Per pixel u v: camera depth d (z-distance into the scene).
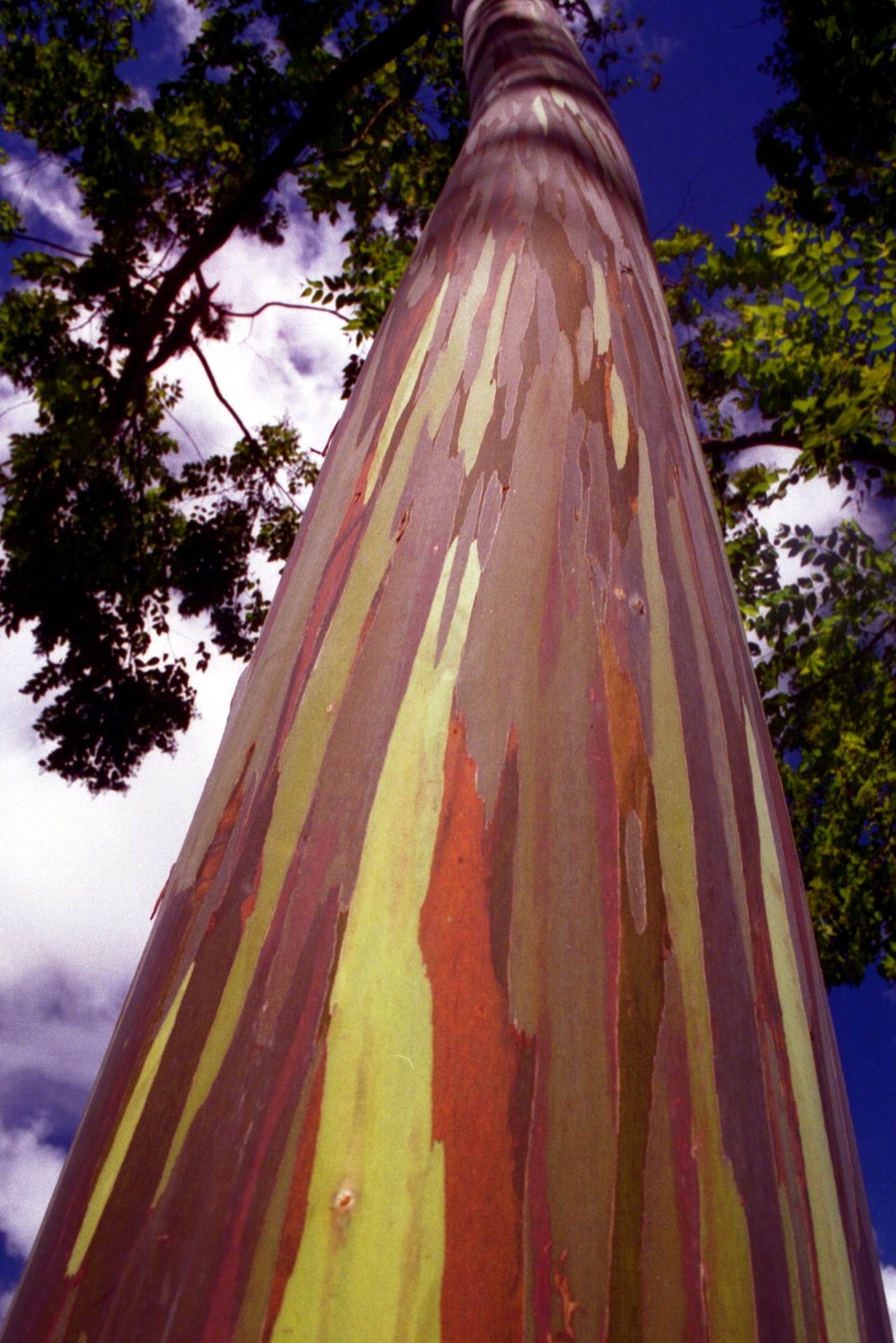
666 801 0.83
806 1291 0.63
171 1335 0.52
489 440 1.13
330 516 1.22
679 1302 0.56
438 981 0.66
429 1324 0.51
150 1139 0.62
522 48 2.69
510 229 1.59
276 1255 0.54
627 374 1.33
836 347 5.32
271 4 6.99
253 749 0.93
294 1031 0.64
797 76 5.32
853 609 6.00
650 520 1.13
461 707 0.83
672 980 0.71
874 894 6.23
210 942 0.74
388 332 1.60
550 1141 0.59
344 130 7.07
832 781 6.54
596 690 0.88
